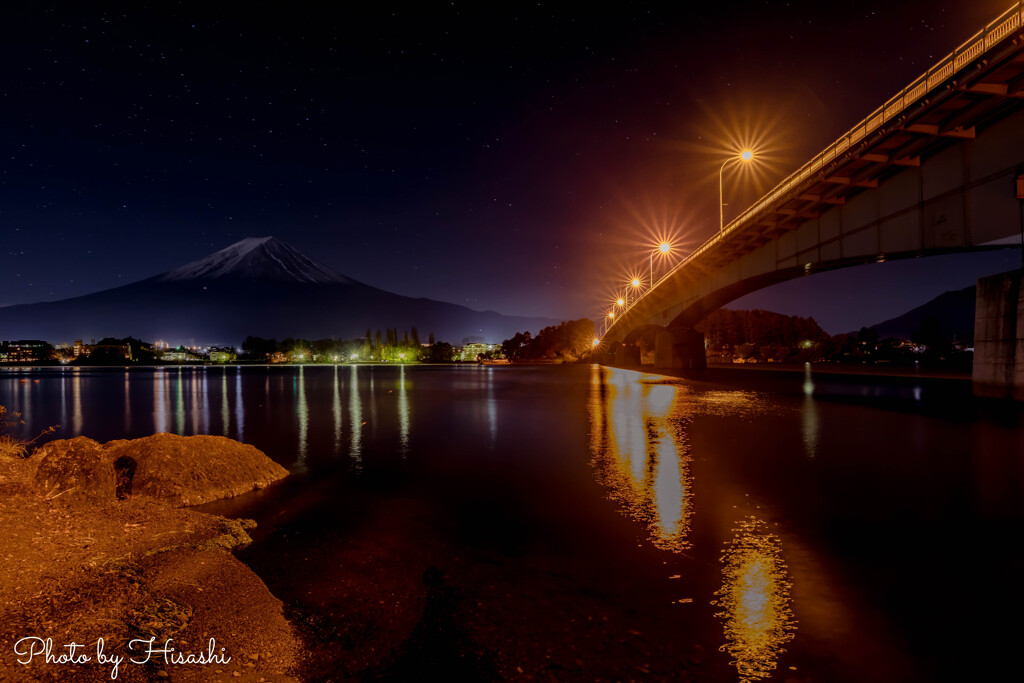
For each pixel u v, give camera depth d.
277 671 5.53
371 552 9.32
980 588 7.71
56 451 10.67
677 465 16.59
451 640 6.28
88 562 7.19
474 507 12.17
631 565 8.64
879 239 34.59
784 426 25.33
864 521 10.88
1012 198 25.47
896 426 24.66
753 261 53.94
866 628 6.57
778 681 5.48
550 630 6.53
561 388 57.28
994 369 30.27
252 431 26.55
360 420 30.75
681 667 5.72
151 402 50.69
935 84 25.05
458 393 52.59
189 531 9.45
